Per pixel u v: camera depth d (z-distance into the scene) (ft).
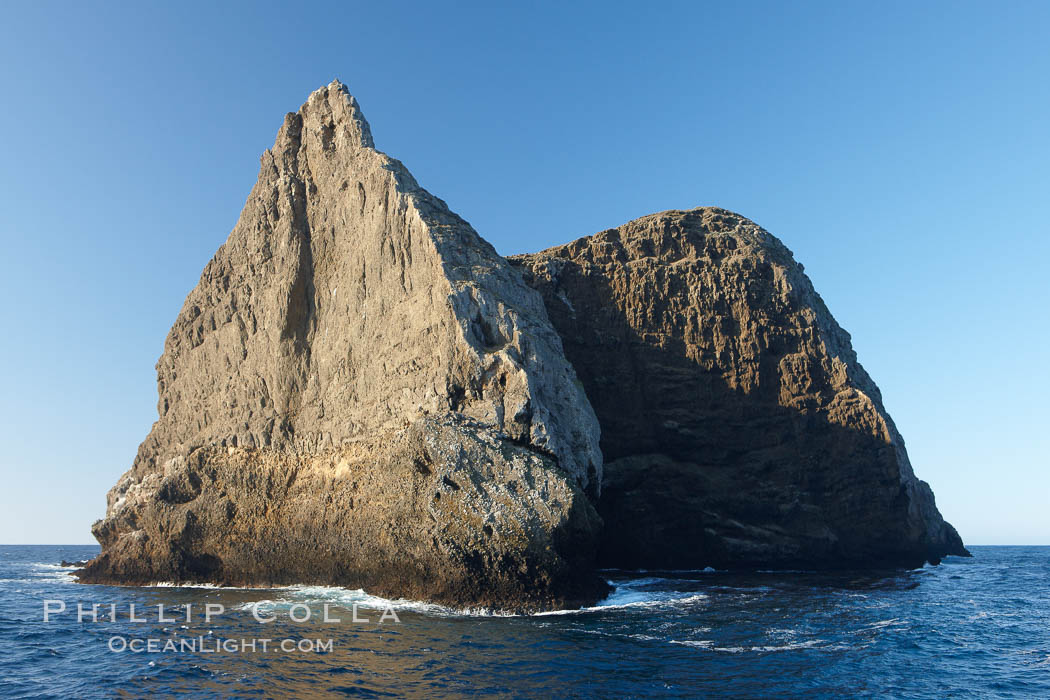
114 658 73.31
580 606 102.68
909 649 77.82
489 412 112.68
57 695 60.59
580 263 188.44
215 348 160.25
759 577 149.48
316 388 141.79
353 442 128.06
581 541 106.01
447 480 106.52
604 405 175.63
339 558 119.96
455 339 117.80
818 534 164.66
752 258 186.29
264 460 140.05
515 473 105.60
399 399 122.21
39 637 84.84
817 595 119.65
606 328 181.88
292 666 68.85
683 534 166.30
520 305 135.74
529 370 119.34
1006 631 89.10
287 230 153.07
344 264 143.95
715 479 170.91
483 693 60.03
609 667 68.69
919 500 191.21
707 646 78.18
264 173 163.73
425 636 82.23
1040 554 377.71
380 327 132.26
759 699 59.62
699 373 177.47
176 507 141.90
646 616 96.63
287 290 148.25
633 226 195.11
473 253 136.15
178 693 60.39
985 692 62.75
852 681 65.21
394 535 110.11
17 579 165.58
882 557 166.61
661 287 183.73
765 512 168.45
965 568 189.06
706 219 199.41
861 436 170.19
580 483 118.21
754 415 174.81
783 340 180.45
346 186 147.74
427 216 134.82
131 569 142.51
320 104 158.71
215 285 166.81
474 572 101.04
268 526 132.67
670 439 173.58
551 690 61.00
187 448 156.04
